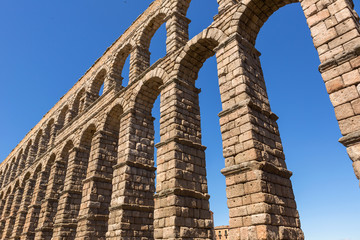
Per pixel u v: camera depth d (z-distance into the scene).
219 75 16.55
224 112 15.03
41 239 31.80
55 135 43.47
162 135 19.39
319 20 12.37
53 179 34.94
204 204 17.77
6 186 57.31
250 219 11.89
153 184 22.72
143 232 20.53
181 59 20.91
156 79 23.59
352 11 12.10
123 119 24.47
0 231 48.12
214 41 19.19
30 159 50.50
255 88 15.70
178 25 24.12
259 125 14.26
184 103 20.14
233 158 13.78
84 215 24.33
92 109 33.03
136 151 22.75
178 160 17.67
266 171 12.90
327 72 11.20
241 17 17.39
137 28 30.30
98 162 26.27
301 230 12.82
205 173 18.97
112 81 31.69
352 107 10.16
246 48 16.97
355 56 10.62
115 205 20.92
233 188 13.09
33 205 37.44
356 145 9.58
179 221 15.84
